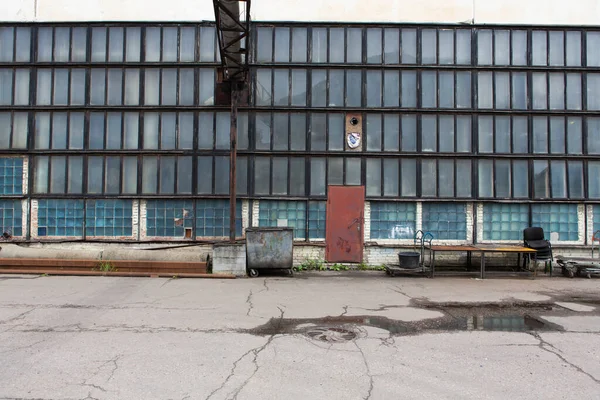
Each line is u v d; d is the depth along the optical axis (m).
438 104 12.52
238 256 10.80
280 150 12.40
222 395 4.05
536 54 12.41
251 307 7.49
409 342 5.68
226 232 12.34
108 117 12.44
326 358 5.04
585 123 12.51
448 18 12.53
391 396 4.10
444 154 12.41
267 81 12.48
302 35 12.53
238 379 4.41
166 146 12.43
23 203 12.36
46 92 12.45
